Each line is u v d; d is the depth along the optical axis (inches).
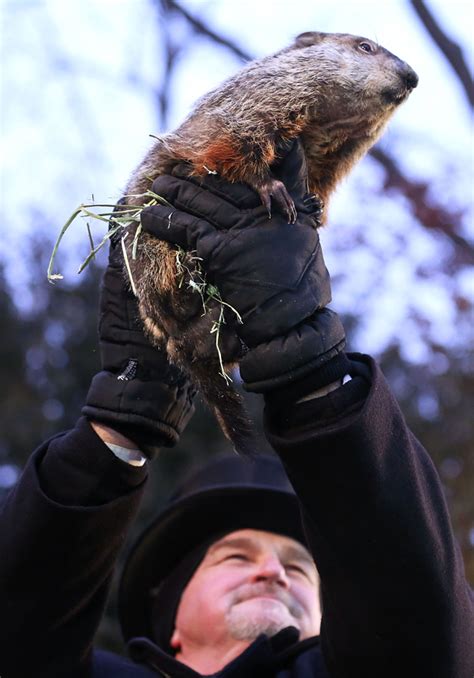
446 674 128.6
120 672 152.4
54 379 456.1
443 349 382.0
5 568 134.4
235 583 167.6
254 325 125.8
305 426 125.9
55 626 137.4
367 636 128.6
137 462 138.9
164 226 132.3
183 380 142.3
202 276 131.8
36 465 138.9
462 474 348.8
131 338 141.9
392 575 125.3
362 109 163.3
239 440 141.3
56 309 465.4
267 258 126.7
